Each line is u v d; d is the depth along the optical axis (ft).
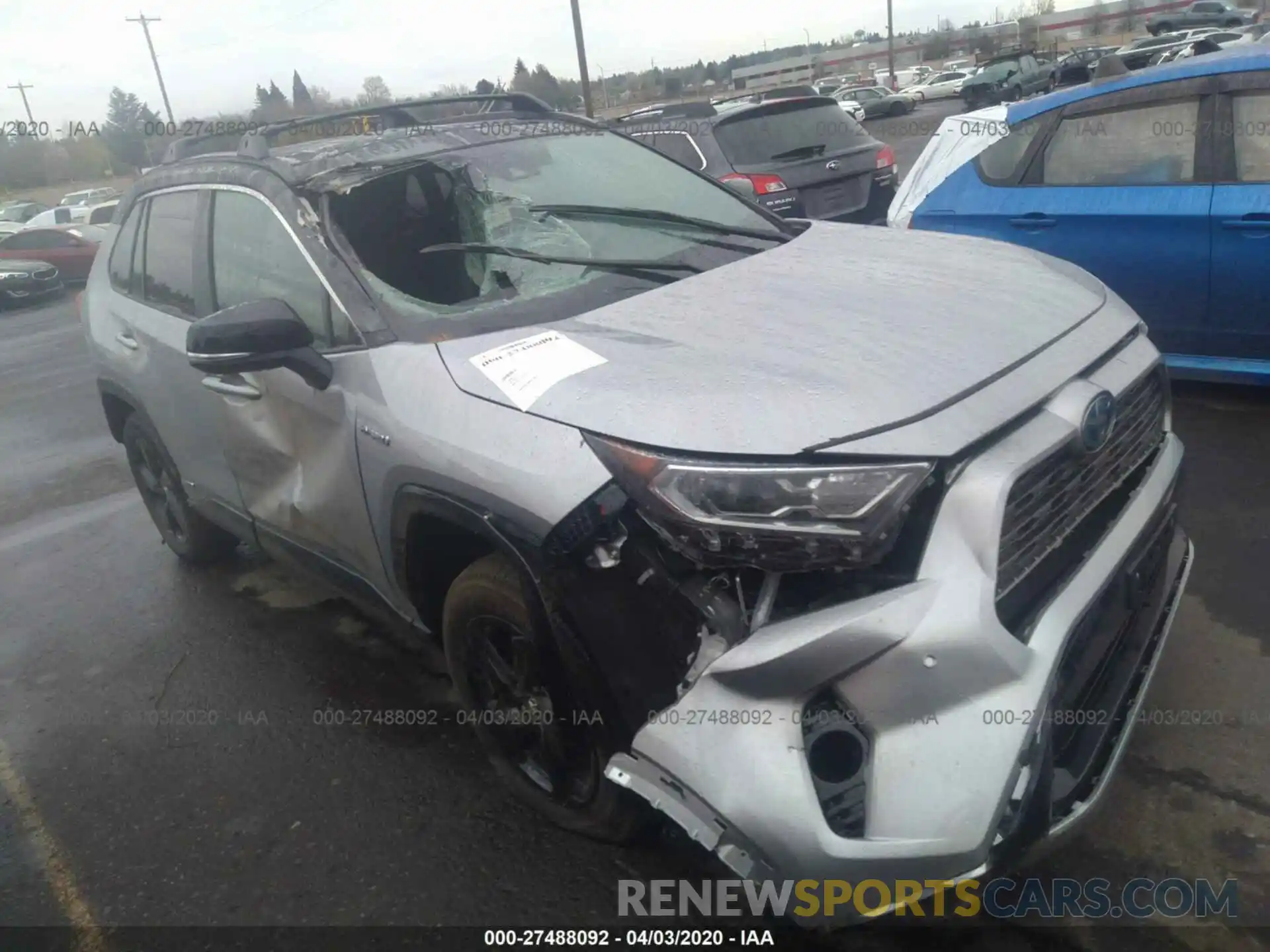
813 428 6.81
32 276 63.31
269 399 10.62
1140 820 8.72
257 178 11.16
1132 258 16.02
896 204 19.57
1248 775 9.03
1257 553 12.36
